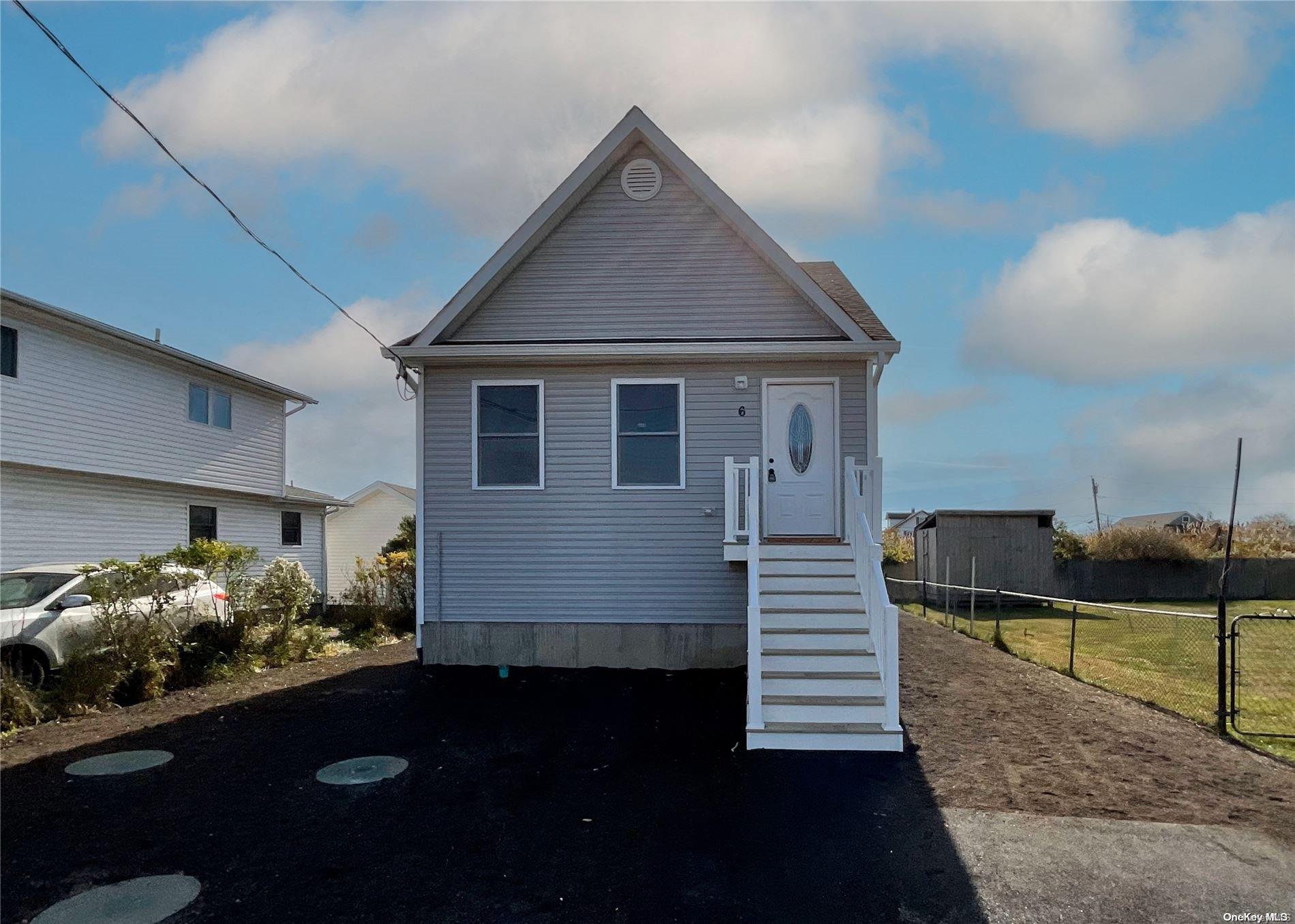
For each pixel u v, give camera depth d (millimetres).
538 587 10789
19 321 14203
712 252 11039
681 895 4668
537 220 10836
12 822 5691
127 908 4473
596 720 8375
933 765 6883
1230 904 4484
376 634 15289
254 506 21219
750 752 7250
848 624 8422
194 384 18922
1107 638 15234
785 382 10820
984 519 25297
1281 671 11320
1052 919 4363
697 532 10711
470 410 10953
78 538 15523
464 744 7578
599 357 10641
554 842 5387
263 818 5785
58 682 9477
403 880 4848
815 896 4641
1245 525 35750
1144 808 5871
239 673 10969
